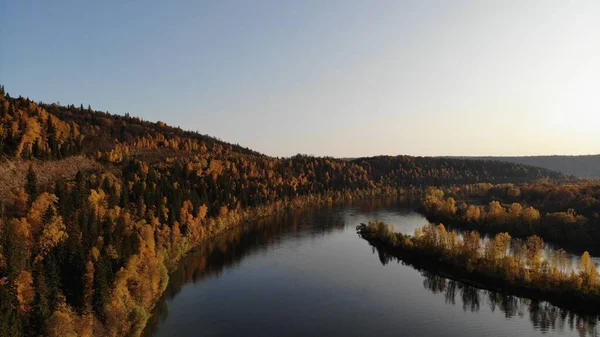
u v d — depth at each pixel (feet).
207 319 280.10
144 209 398.21
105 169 508.53
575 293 308.19
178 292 333.01
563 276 329.31
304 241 528.63
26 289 209.26
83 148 558.15
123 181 474.90
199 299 317.63
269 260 433.89
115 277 259.19
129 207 389.80
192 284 352.90
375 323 279.28
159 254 343.05
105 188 393.50
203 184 595.47
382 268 409.28
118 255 284.41
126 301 256.11
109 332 233.76
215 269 396.78
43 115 536.01
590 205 583.58
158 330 262.26
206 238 506.89
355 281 367.66
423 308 307.58
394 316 292.20
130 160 589.32
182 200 489.26
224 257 440.45
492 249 381.81
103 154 563.07
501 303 318.86
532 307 310.86
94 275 246.88
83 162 498.69
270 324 273.95
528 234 547.49
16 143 414.41
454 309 305.94
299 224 649.20
